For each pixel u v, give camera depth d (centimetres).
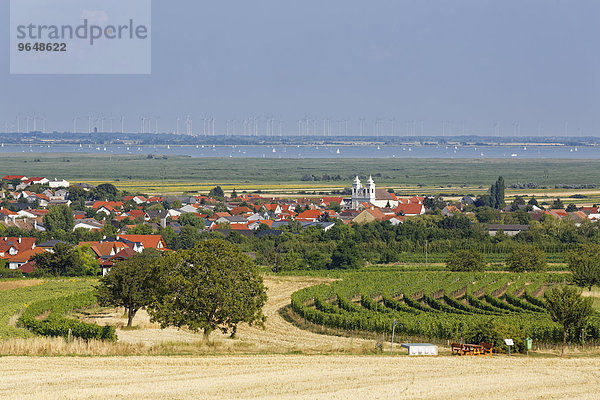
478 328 19862
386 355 17800
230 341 19312
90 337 19575
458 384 14312
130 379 14238
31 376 14338
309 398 13138
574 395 13762
